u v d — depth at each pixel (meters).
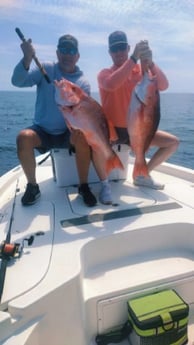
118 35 2.62
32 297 1.37
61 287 1.46
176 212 2.22
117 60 2.67
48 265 1.61
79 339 1.56
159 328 1.55
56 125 2.61
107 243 1.93
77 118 2.19
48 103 2.56
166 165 3.34
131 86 2.68
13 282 1.46
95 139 2.27
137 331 1.57
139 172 2.42
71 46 2.53
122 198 2.49
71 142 2.42
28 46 2.21
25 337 1.28
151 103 2.26
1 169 9.39
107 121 2.39
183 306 1.63
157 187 2.69
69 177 2.75
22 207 2.34
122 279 1.80
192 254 2.04
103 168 2.40
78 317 1.55
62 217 2.17
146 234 2.02
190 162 9.63
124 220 2.10
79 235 1.92
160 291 1.79
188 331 1.75
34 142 2.41
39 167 3.46
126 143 2.80
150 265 1.93
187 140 12.99
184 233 2.08
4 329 1.27
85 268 1.85
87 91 2.66
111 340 1.68
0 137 14.05
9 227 2.00
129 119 2.32
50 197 2.53
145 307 1.63
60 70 2.65
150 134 2.34
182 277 1.84
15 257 1.67
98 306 1.68
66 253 1.73
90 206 2.34
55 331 1.45
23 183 2.92
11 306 1.32
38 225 2.05
